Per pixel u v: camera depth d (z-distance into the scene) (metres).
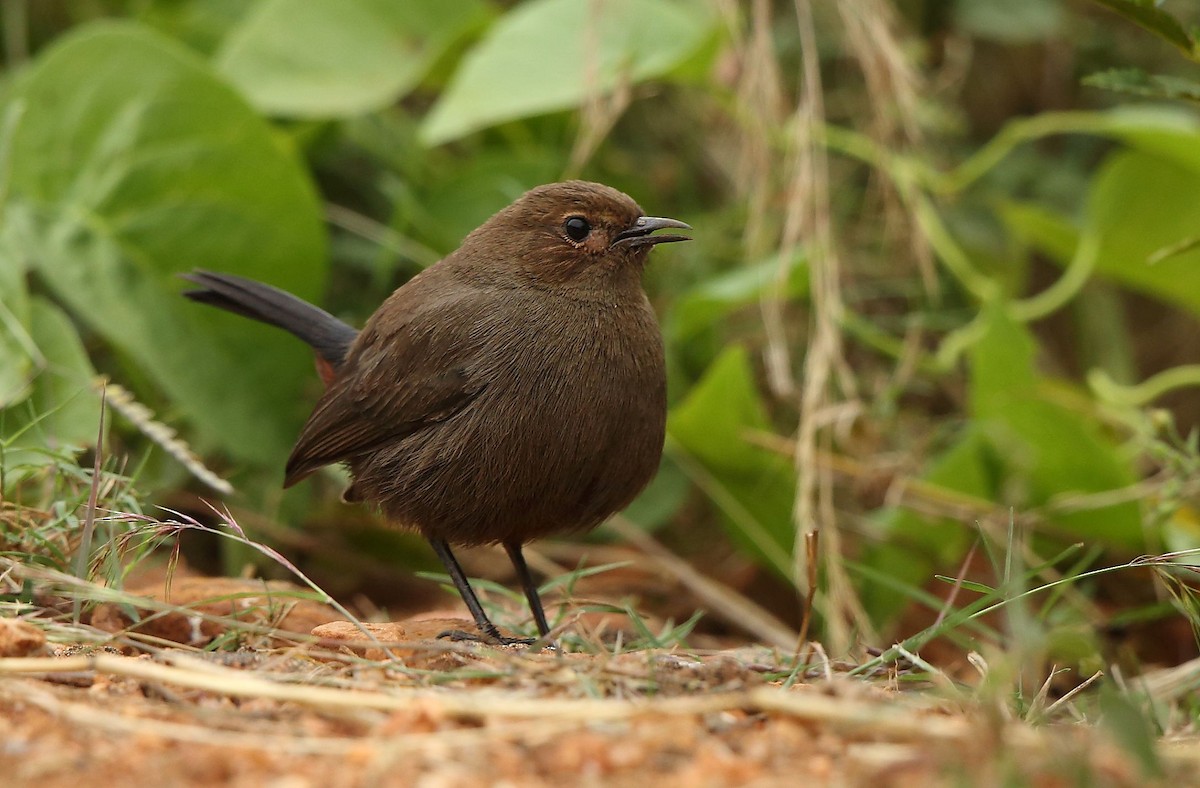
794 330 13.36
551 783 4.96
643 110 14.64
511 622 9.36
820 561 11.00
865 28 12.44
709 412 11.38
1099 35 14.93
